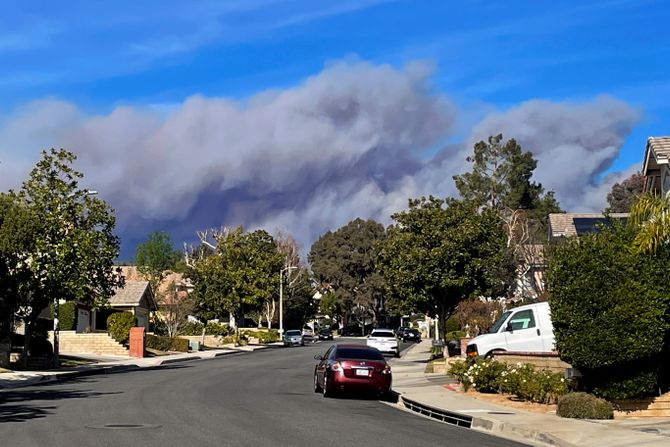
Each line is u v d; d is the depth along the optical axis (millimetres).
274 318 96250
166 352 52656
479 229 34719
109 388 24344
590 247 17000
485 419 16109
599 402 16484
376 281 114125
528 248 53469
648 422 15789
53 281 32688
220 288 71938
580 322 16609
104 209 35250
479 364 22328
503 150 91938
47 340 39844
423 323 122375
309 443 12711
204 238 77375
